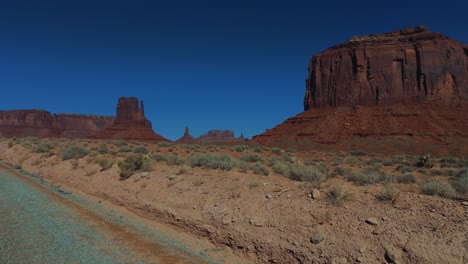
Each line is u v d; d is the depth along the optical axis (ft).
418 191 29.96
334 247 23.82
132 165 54.70
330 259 23.25
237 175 45.62
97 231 32.73
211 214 33.06
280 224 28.02
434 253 20.39
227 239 29.63
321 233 25.20
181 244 30.60
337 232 24.89
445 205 24.23
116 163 62.44
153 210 38.96
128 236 31.86
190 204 36.35
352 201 28.27
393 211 25.13
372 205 26.78
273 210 29.94
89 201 47.96
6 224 32.78
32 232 30.81
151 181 46.29
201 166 55.93
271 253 26.27
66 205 43.70
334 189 30.04
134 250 28.07
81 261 24.84
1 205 40.96
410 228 22.79
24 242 27.96
